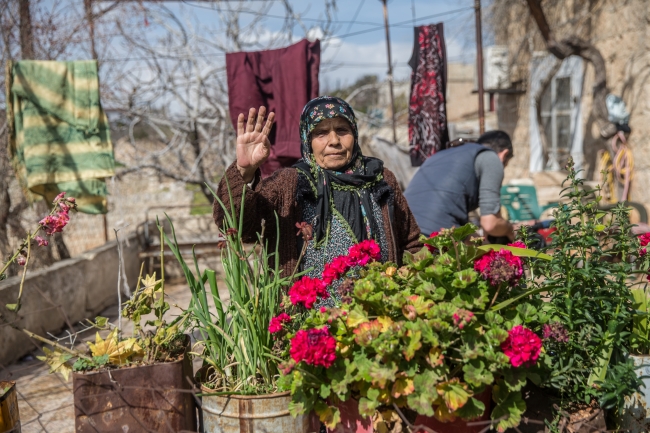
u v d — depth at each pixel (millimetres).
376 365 1472
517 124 9617
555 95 8438
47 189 5504
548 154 8672
